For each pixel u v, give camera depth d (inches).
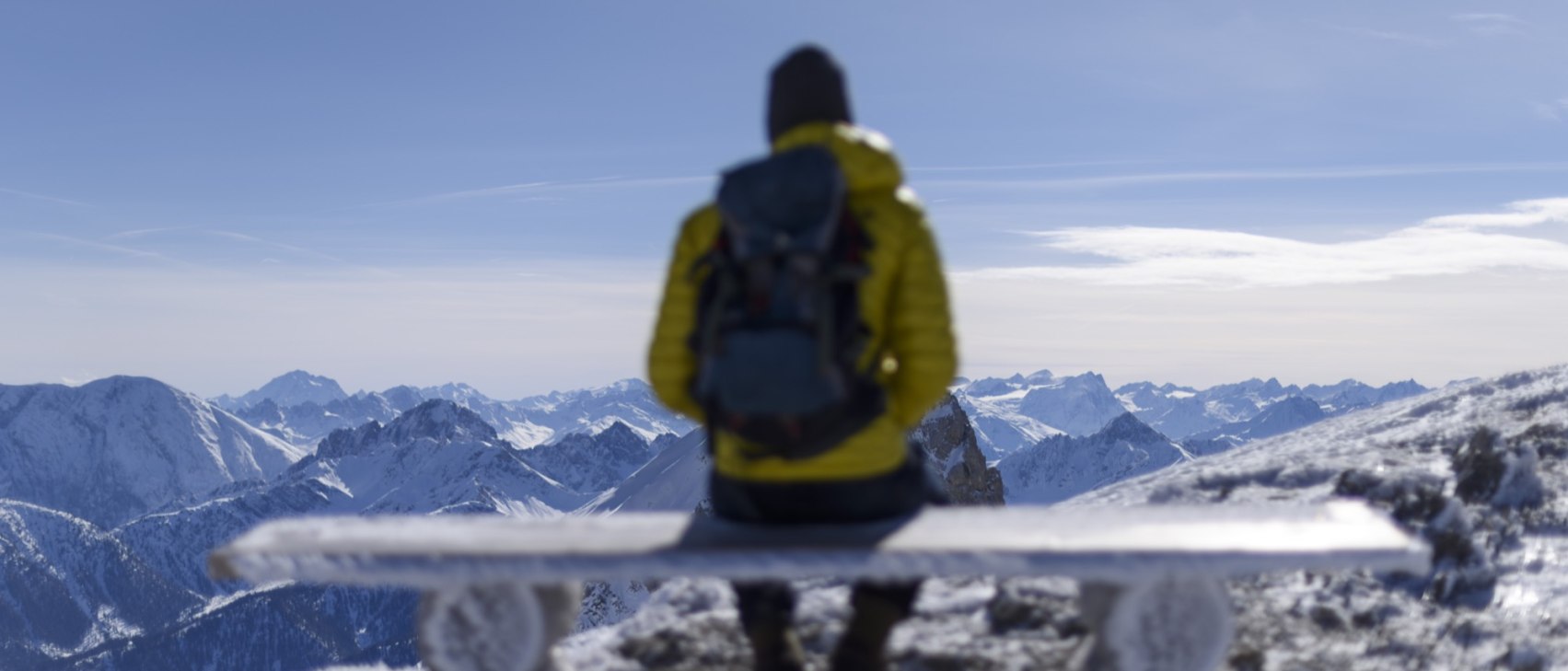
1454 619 225.5
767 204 148.7
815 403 146.0
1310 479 347.6
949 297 157.1
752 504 160.1
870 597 164.1
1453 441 387.9
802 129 160.1
